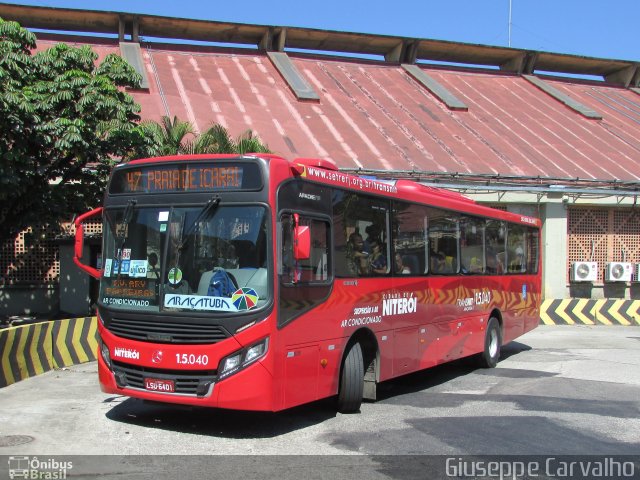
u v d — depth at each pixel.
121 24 26.34
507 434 7.18
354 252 8.16
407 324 9.33
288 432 7.14
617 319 20.86
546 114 29.58
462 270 11.24
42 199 13.23
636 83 36.56
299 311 6.97
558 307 20.69
